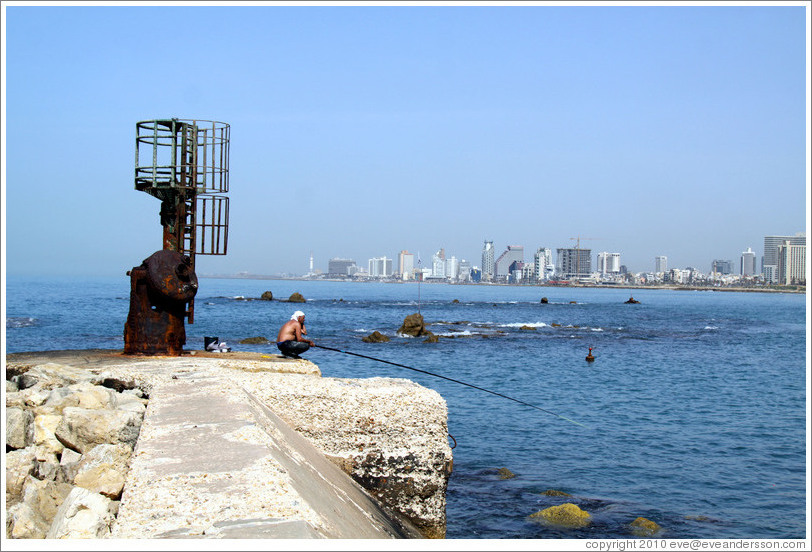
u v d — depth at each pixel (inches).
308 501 176.7
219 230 498.3
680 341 1888.5
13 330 1699.1
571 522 449.1
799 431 728.3
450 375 1150.3
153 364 401.1
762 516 470.6
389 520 291.3
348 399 318.3
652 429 729.6
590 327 2397.9
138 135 483.2
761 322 2859.3
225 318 2429.9
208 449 198.7
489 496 499.2
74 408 276.1
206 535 143.9
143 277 453.1
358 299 4790.8
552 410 822.5
